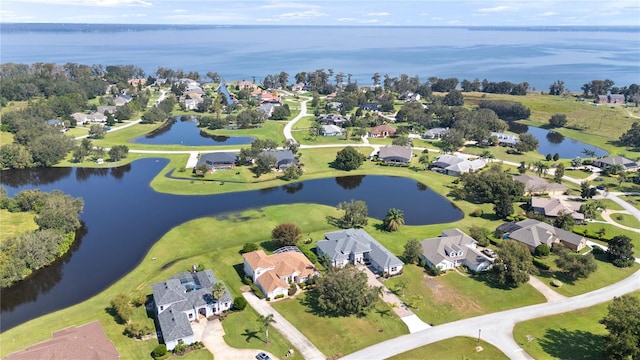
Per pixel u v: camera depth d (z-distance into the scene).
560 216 128.25
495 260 101.94
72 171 177.88
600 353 77.50
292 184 164.50
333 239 110.62
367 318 86.69
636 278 102.81
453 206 146.00
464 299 93.75
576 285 99.69
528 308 90.94
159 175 169.50
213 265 105.12
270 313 87.75
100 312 87.62
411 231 125.12
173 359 74.62
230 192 154.25
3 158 178.62
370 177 174.38
